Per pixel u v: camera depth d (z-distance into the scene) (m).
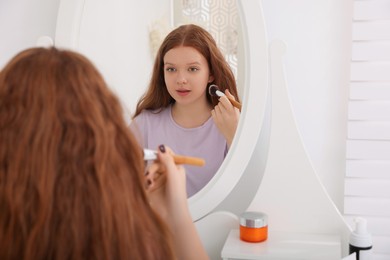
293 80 0.92
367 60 0.87
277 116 0.84
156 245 0.52
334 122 0.91
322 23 0.89
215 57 0.87
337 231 0.85
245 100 0.85
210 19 0.86
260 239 0.82
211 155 0.89
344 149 0.91
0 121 0.46
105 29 0.92
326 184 0.93
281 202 0.87
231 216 0.89
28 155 0.45
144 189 0.53
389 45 0.85
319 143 0.92
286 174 0.86
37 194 0.45
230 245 0.81
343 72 0.89
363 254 0.77
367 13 0.85
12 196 0.45
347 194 0.90
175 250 0.64
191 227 0.64
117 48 0.92
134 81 0.92
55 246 0.45
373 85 0.87
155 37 0.90
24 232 0.45
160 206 0.67
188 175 0.90
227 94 0.87
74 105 0.47
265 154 0.93
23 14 1.03
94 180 0.46
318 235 0.85
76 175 0.46
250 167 0.93
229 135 0.88
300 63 0.91
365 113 0.88
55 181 0.45
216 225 0.90
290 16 0.90
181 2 0.87
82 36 0.93
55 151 0.45
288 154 0.85
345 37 0.88
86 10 0.92
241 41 0.85
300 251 0.79
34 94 0.46
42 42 0.94
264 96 0.84
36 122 0.46
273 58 0.83
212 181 0.88
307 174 0.85
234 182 0.87
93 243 0.46
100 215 0.46
